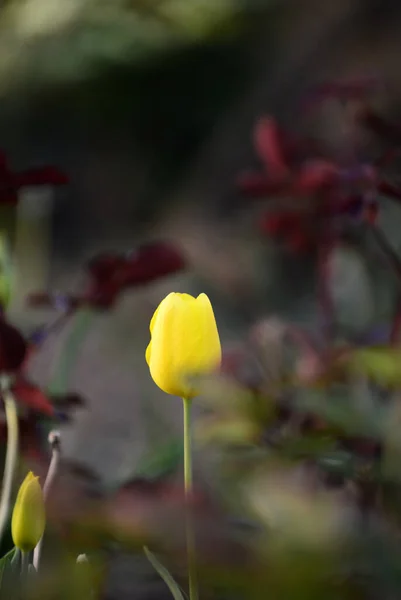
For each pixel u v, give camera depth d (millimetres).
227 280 5770
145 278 2426
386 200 3311
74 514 2018
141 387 4648
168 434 4023
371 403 2246
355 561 1979
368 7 6598
